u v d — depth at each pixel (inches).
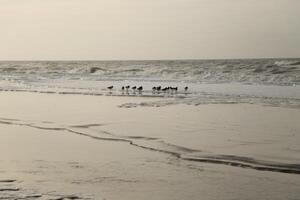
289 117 1469.0
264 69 4335.6
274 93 2463.1
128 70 5462.6
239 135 1138.7
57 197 630.5
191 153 934.4
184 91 2723.9
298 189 676.1
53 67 7012.8
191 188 684.7
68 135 1195.9
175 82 3695.9
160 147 1002.7
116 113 1647.4
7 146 1045.8
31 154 947.3
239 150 951.0
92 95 2498.8
